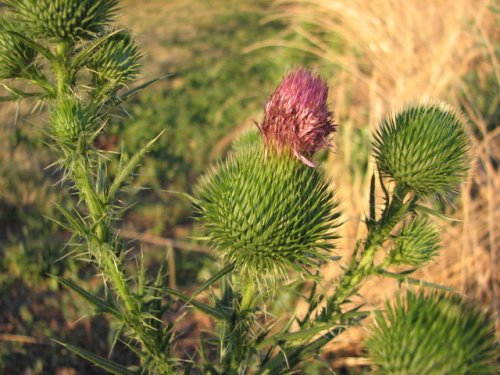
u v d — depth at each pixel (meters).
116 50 0.16
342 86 0.44
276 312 0.30
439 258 0.30
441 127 0.17
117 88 0.16
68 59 0.15
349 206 0.33
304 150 0.15
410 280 0.15
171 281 0.34
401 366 0.12
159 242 0.36
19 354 0.29
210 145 0.45
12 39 0.15
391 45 0.46
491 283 0.30
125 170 0.15
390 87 0.43
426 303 0.12
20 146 0.41
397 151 0.17
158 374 0.16
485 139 0.35
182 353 0.29
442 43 0.45
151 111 0.47
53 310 0.31
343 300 0.16
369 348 0.13
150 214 0.38
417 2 0.49
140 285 0.16
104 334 0.30
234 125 0.47
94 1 0.15
